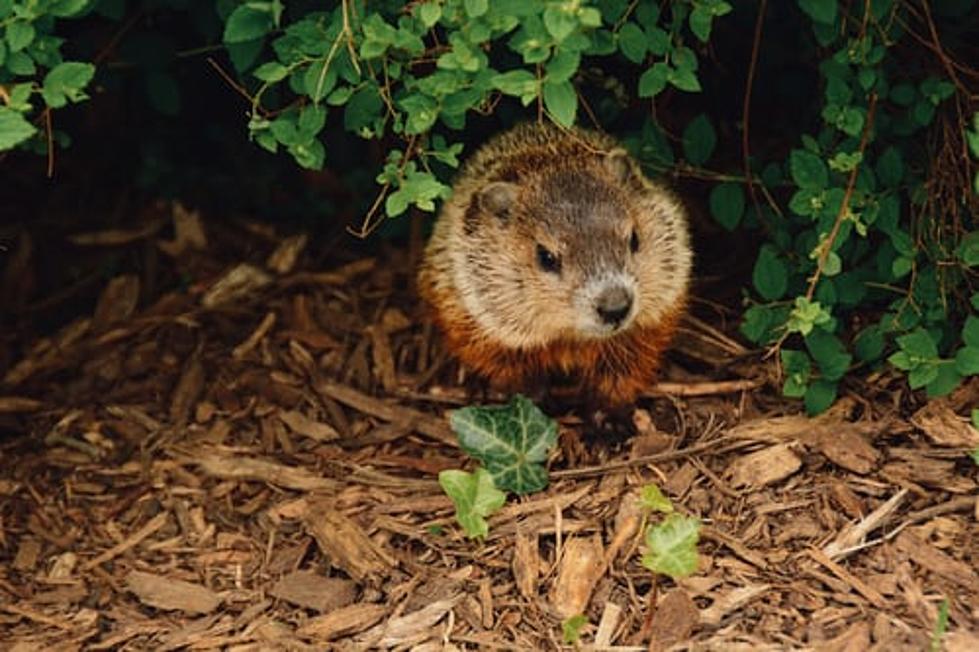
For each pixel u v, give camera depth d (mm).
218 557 8359
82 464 9289
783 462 8258
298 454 9273
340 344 10367
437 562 7977
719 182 10500
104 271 11359
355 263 11141
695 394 9242
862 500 7945
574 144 9047
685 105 11258
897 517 7766
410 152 7816
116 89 11211
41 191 12125
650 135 9312
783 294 8859
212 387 9961
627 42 7500
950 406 8477
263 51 9172
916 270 8570
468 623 7484
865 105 8414
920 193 8555
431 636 7422
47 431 9602
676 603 7246
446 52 7832
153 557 8414
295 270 11180
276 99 9453
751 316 8719
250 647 7504
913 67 8844
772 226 9320
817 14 7773
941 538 7551
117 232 11766
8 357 10414
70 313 10953
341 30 7336
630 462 8492
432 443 9258
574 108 6953
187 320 10633
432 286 9203
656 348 8867
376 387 9922
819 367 8742
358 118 7773
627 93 10461
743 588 7414
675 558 6918
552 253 8250
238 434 9516
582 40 6844
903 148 8883
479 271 8633
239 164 12227
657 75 7664
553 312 8375
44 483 9117
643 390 9102
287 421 9586
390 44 7297
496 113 10805
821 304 8508
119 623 7844
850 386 8867
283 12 8875
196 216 11812
